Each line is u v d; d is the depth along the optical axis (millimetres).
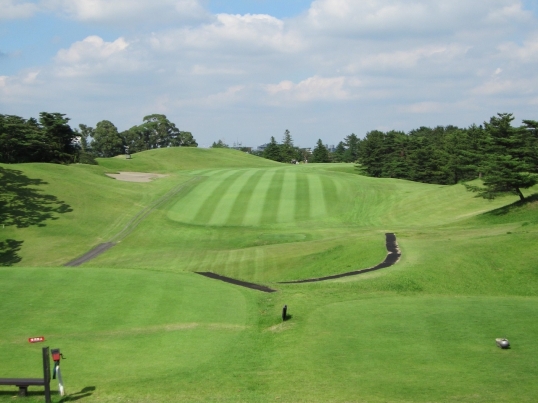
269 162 134500
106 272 24531
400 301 20266
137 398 12211
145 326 17734
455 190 67625
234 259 40281
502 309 18672
